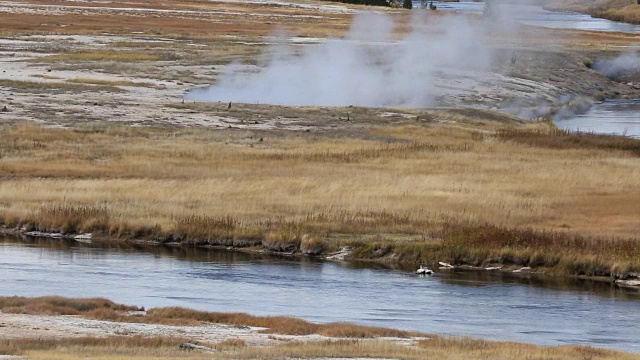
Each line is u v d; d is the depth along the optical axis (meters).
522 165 174.00
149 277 106.56
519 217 133.00
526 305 96.38
